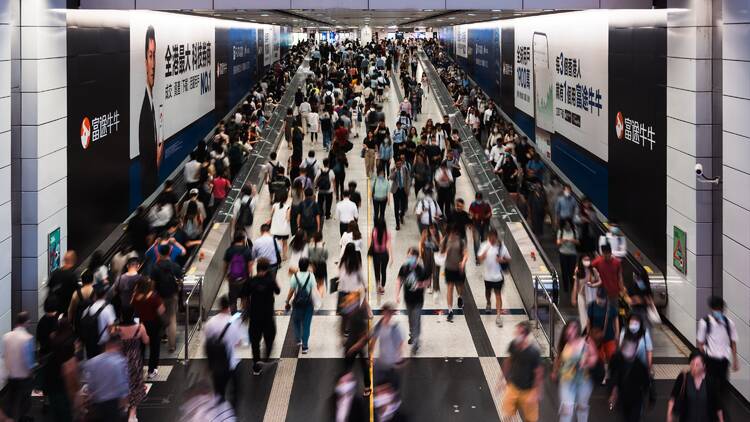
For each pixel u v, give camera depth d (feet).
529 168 54.39
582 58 54.13
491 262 35.70
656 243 38.60
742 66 29.12
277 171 53.47
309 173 50.72
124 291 29.81
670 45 36.14
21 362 24.22
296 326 32.30
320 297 34.83
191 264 37.35
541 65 68.49
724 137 31.04
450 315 36.17
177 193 58.23
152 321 29.45
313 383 29.60
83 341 26.32
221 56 84.89
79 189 38.29
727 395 29.55
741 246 29.45
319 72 107.55
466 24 127.65
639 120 41.32
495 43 96.89
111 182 44.24
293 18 79.15
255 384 29.45
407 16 65.31
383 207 47.83
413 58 147.23
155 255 34.53
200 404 20.76
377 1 39.88
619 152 45.27
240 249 34.53
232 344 25.30
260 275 30.17
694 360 21.95
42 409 27.20
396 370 24.76
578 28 55.42
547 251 46.32
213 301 38.81
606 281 31.42
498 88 94.68
